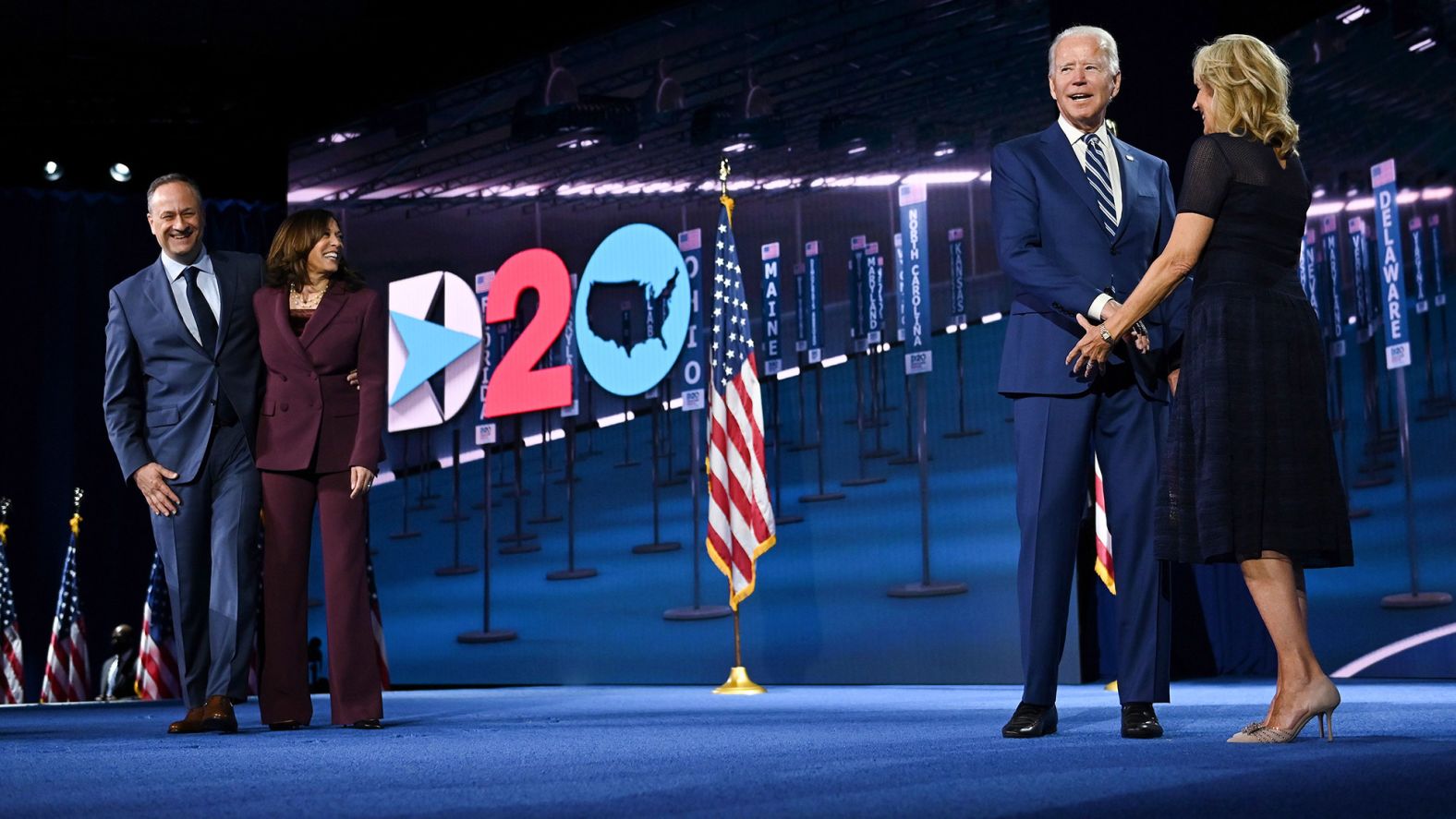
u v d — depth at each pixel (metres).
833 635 5.86
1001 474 5.50
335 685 3.05
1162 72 6.26
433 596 6.91
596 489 6.51
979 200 5.59
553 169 6.78
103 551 8.24
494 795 1.58
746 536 5.38
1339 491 2.24
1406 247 5.33
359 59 7.46
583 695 5.17
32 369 8.27
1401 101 5.34
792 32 6.13
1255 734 2.16
